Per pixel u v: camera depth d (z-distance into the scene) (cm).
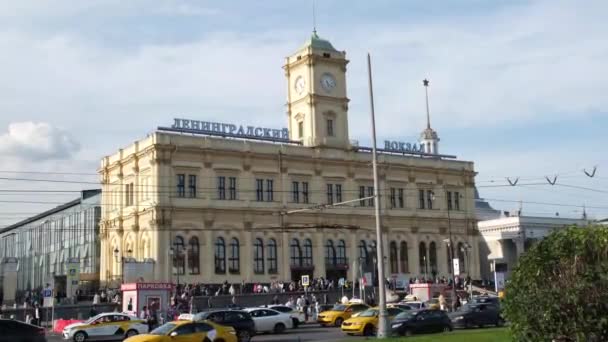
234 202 9281
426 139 13700
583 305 1950
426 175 11175
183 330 3638
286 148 9812
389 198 10712
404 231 10750
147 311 5862
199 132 9231
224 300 7469
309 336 4978
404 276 10531
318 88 10412
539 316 2017
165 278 8569
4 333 3666
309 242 9819
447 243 11169
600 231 2027
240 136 9631
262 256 9425
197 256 8925
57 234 13675
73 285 8388
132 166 9412
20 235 15750
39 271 14400
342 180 10256
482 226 12744
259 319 5316
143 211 8988
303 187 9900
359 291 8525
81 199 12681
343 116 10550
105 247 9956
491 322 5188
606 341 1931
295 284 8912
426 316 4600
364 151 10594
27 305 7962
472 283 10381
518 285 2108
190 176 9044
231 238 9212
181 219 8856
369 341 3697
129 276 8238
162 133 8881
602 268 1964
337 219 10069
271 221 9525
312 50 10406
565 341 2003
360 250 10231
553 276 2031
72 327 5044
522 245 12075
